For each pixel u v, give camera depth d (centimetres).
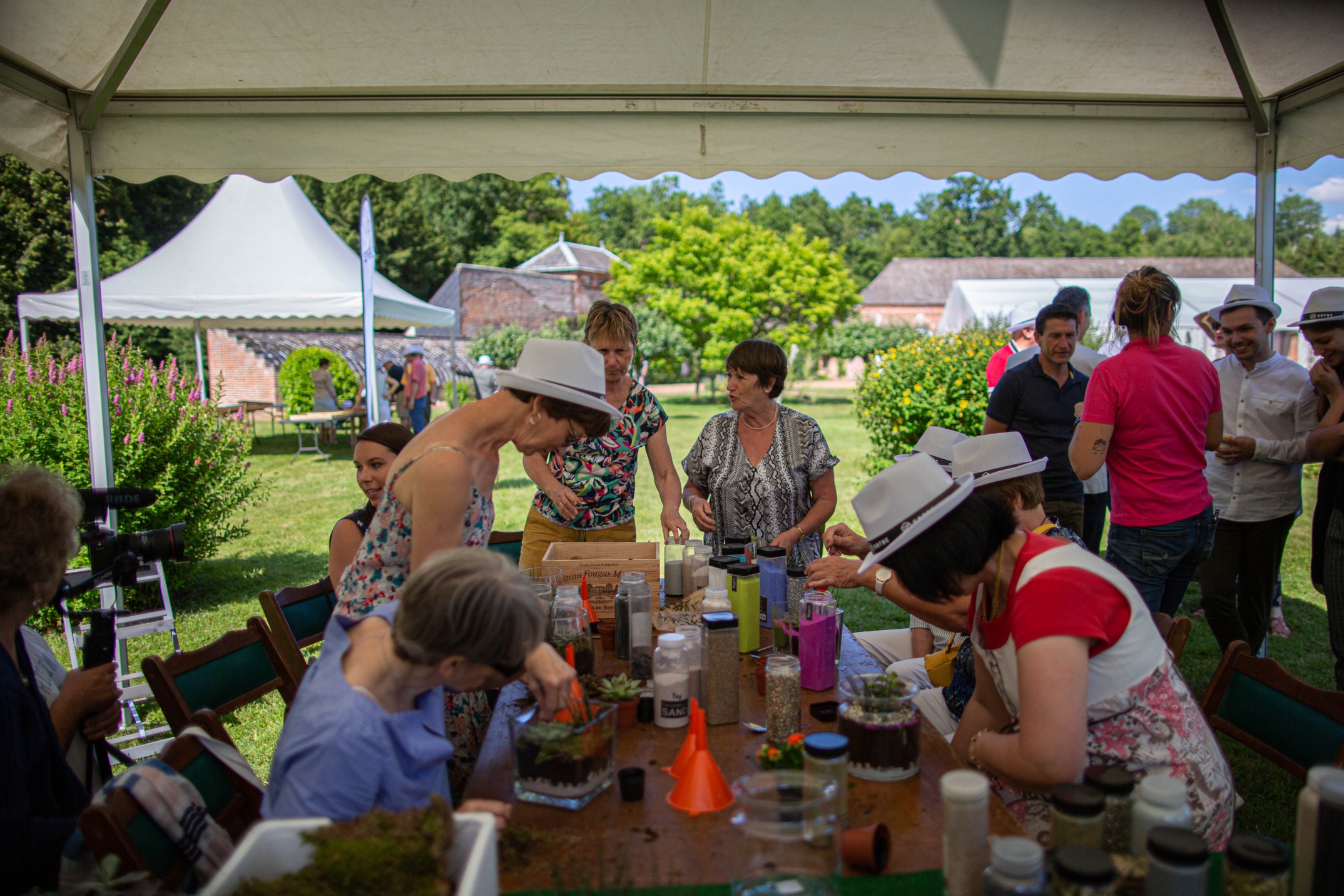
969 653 241
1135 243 6606
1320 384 321
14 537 174
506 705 205
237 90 360
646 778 166
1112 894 105
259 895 108
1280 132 388
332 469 1255
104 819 138
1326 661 454
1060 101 385
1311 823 119
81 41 313
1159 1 324
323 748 137
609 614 268
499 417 208
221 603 592
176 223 2731
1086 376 434
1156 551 321
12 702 165
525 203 5016
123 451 551
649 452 360
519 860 138
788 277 2572
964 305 2125
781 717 178
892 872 132
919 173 394
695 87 372
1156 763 160
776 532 341
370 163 378
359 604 204
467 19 325
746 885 121
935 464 173
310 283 1212
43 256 2191
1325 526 318
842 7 325
